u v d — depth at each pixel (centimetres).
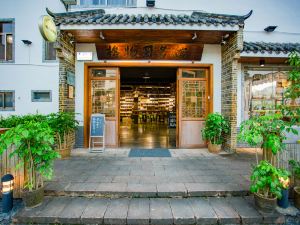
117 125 718
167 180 422
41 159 326
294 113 360
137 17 636
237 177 439
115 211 327
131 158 583
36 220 313
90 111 720
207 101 723
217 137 652
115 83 718
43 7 747
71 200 361
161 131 1218
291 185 376
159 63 702
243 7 760
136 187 387
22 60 744
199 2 750
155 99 1894
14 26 743
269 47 633
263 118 338
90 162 544
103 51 678
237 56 598
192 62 703
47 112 743
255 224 313
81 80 701
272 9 766
